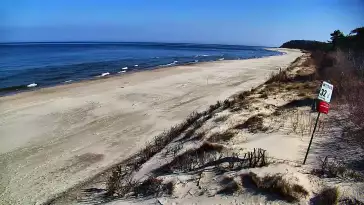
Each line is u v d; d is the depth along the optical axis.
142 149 12.40
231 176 6.73
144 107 19.14
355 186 5.92
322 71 24.98
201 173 7.34
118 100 20.83
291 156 7.92
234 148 8.98
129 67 42.38
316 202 5.62
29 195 9.05
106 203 7.29
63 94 22.70
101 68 40.53
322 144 8.71
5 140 13.65
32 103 20.05
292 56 69.81
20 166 11.09
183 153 9.57
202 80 29.50
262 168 6.86
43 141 13.55
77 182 9.80
